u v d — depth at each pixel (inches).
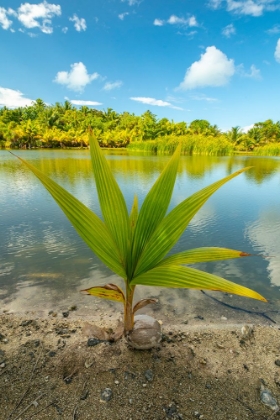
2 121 2192.4
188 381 53.3
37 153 1296.8
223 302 94.1
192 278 37.0
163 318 83.4
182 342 66.9
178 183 433.4
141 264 47.3
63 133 2069.4
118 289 54.0
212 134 2564.0
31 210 233.8
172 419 44.8
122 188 366.3
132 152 1595.7
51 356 59.7
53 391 49.9
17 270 117.3
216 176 538.6
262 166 812.6
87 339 66.3
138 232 49.1
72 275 113.7
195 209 44.7
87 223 43.4
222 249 42.9
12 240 156.8
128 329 59.7
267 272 120.7
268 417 45.9
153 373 54.9
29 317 81.7
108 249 45.7
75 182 406.0
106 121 2847.0
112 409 46.4
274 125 2443.4
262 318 84.5
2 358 59.0
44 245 148.7
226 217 221.6
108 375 54.1
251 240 165.0
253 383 53.6
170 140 1569.9
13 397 48.4
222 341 68.0
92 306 90.0
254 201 298.7
